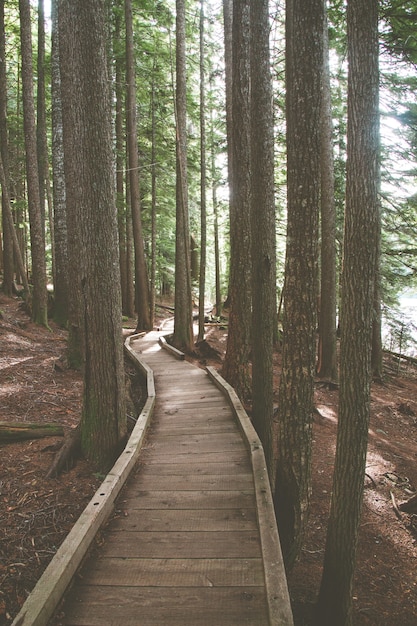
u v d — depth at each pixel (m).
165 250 27.28
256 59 5.72
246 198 8.05
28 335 11.04
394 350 19.94
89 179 5.05
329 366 11.94
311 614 4.33
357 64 3.45
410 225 12.80
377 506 6.50
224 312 23.27
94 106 4.92
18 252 13.66
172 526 3.69
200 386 8.83
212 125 20.25
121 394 5.42
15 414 6.30
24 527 3.89
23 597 3.14
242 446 5.52
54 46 12.47
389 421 10.50
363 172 3.49
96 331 5.28
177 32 13.26
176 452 5.38
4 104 14.89
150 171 19.56
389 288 14.97
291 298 4.39
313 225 4.26
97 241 5.18
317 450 8.16
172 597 2.84
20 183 22.20
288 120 4.40
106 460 5.26
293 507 4.54
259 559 3.22
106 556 3.28
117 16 16.72
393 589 4.91
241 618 2.67
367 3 3.38
